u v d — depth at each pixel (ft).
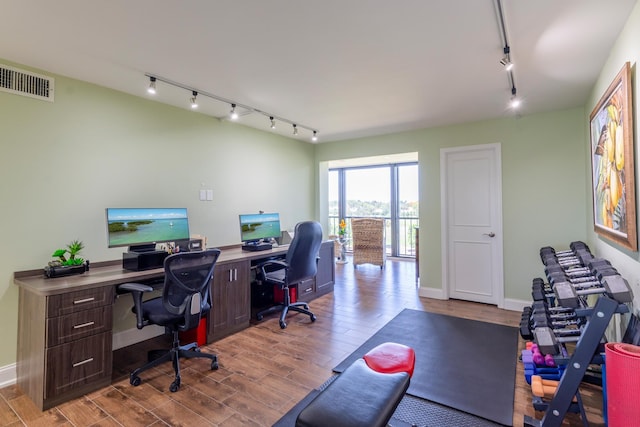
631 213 5.91
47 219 8.43
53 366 6.79
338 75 8.95
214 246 12.75
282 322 11.11
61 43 7.11
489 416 6.35
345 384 4.65
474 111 12.27
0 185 7.69
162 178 11.03
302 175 17.58
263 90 10.05
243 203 14.05
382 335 10.38
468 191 14.07
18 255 7.94
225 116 12.78
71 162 8.87
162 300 7.96
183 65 8.27
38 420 6.37
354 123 13.94
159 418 6.38
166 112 11.18
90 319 7.35
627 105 6.00
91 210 9.27
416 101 11.10
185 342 9.98
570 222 11.92
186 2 5.70
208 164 12.59
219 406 6.74
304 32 6.75
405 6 5.87
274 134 15.76
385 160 24.39
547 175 12.32
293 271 11.60
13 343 7.81
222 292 10.31
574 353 5.51
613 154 7.10
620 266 7.23
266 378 7.82
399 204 25.73
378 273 20.10
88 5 5.76
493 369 8.18
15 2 5.64
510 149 13.00
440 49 7.49
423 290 14.90
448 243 14.48
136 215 9.48
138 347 9.84
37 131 8.27
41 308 6.84
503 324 11.32
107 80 9.12
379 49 7.49
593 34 6.82
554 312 8.14
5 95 7.77
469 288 14.12
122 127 9.98
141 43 7.16
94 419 6.38
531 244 12.64
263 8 5.91
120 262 9.85
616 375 4.69
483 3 5.79
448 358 8.79
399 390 4.59
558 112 12.10
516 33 6.81
